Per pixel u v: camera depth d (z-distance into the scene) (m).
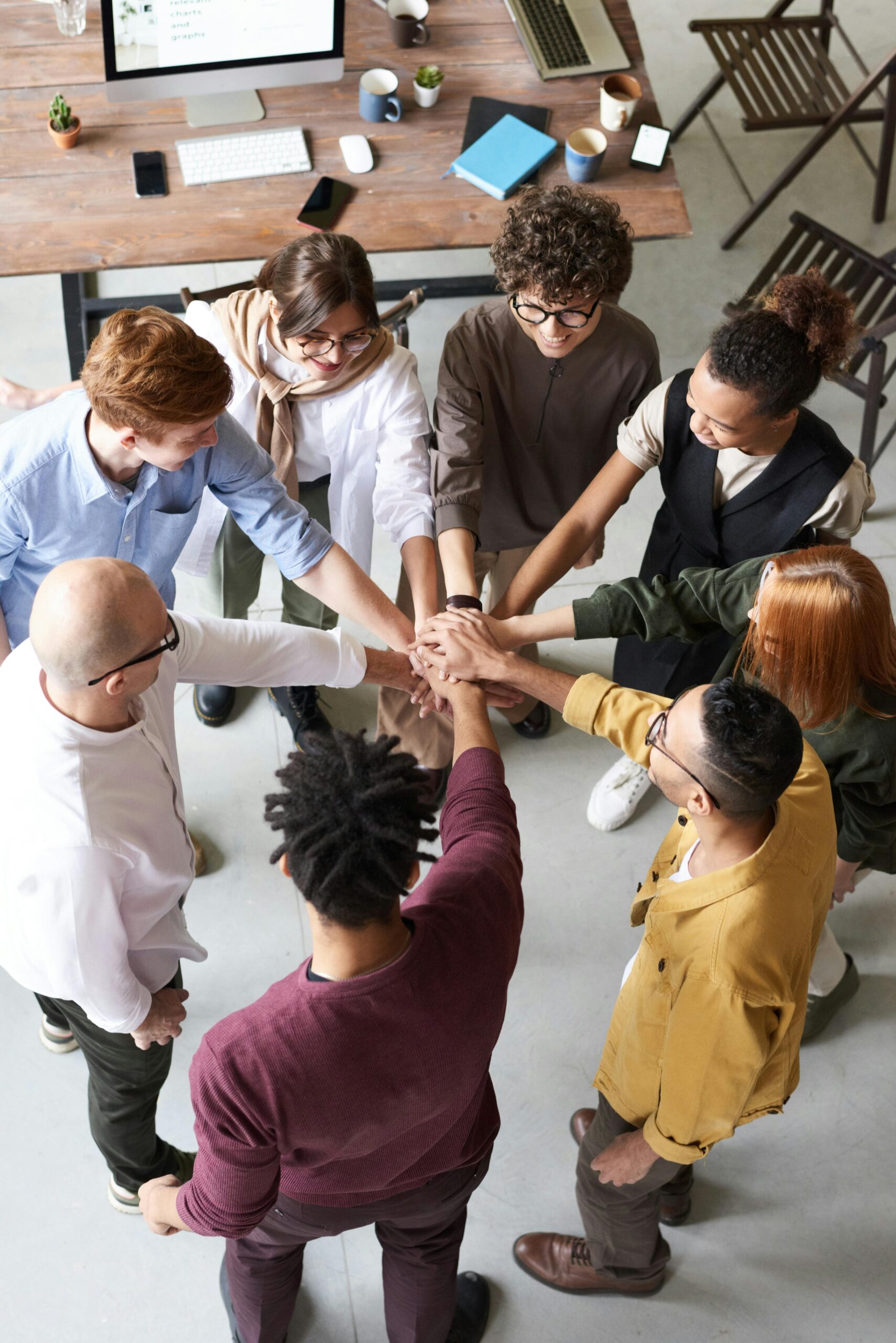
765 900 1.39
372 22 3.24
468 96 3.12
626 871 2.76
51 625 1.35
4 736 1.46
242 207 2.88
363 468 2.34
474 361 2.13
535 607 3.18
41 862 1.44
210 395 1.59
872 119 3.90
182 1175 2.18
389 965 1.26
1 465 1.72
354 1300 2.17
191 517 1.96
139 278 3.76
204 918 2.61
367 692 2.99
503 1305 2.18
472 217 2.91
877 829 1.86
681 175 4.22
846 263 3.48
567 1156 2.34
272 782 2.83
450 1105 1.40
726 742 1.32
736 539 2.02
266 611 3.14
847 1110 2.43
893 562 3.35
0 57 3.10
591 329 2.05
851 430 3.62
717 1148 2.37
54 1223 2.21
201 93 2.90
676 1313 2.17
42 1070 2.38
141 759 1.53
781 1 3.83
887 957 2.64
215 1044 1.26
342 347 2.03
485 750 1.60
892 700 1.68
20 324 3.62
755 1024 1.40
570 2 3.28
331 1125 1.30
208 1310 2.14
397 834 1.18
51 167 2.91
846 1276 2.22
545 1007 2.54
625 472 2.11
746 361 1.66
